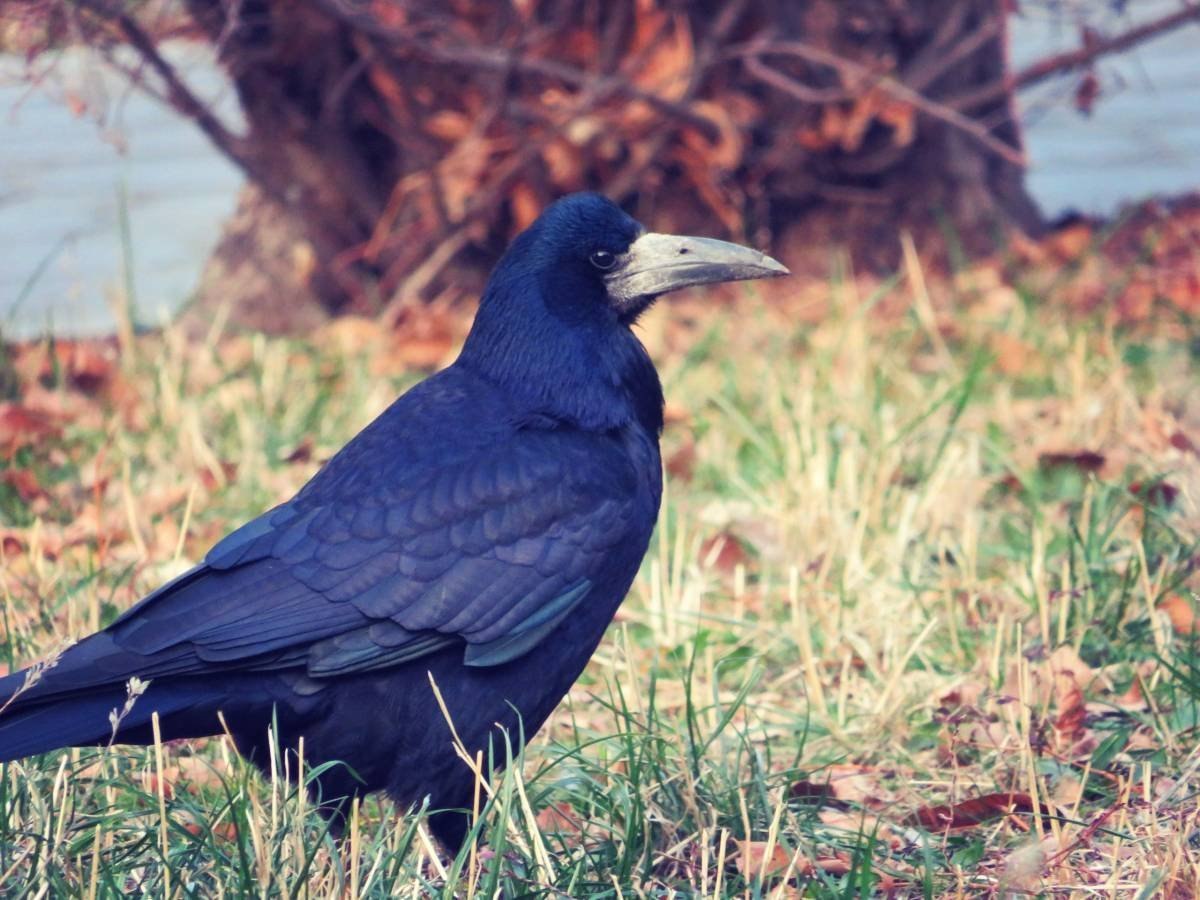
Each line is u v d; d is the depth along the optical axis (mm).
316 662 7160
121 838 7203
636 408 8281
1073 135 23938
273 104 17391
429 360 16016
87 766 7773
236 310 18016
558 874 6793
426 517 7402
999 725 8367
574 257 8180
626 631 9539
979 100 17688
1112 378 13219
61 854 6648
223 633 7051
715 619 9688
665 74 17266
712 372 15281
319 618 7168
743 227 18172
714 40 16734
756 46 16531
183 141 23828
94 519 11688
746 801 7664
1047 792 7719
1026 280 17125
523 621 7457
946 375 14359
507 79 16484
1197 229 18359
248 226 18203
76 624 9320
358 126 17797
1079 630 9242
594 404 8016
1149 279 16797
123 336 16188
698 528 11547
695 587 10297
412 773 7414
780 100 17703
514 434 7766
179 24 16031
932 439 12797
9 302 18875
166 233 20719
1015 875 6859
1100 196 21188
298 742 7270
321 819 7293
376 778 7441
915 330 15727
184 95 16547
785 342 15852
